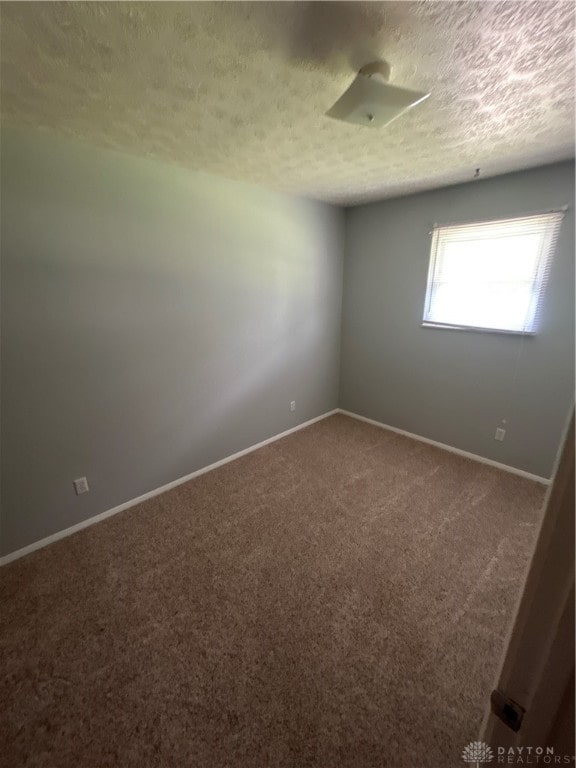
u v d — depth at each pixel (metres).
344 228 3.56
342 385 4.06
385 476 2.77
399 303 3.31
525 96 1.38
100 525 2.21
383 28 1.00
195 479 2.73
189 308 2.46
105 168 1.90
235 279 2.70
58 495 2.06
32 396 1.87
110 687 1.32
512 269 2.56
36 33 1.01
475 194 2.61
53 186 1.75
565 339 2.41
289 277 3.13
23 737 1.18
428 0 0.89
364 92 1.14
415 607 1.65
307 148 1.92
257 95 1.36
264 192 2.73
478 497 2.49
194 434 2.70
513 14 0.94
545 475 2.66
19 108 1.45
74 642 1.49
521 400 2.69
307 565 1.89
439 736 1.18
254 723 1.21
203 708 1.26
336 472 2.83
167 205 2.19
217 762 1.12
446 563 1.90
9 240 1.67
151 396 2.38
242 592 1.72
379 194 2.96
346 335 3.86
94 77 1.24
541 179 2.29
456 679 1.35
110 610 1.63
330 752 1.14
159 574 1.83
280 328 3.18
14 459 1.87
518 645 0.42
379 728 1.20
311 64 1.17
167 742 1.17
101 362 2.10
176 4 0.90
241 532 2.14
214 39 1.04
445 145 1.90
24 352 1.81
